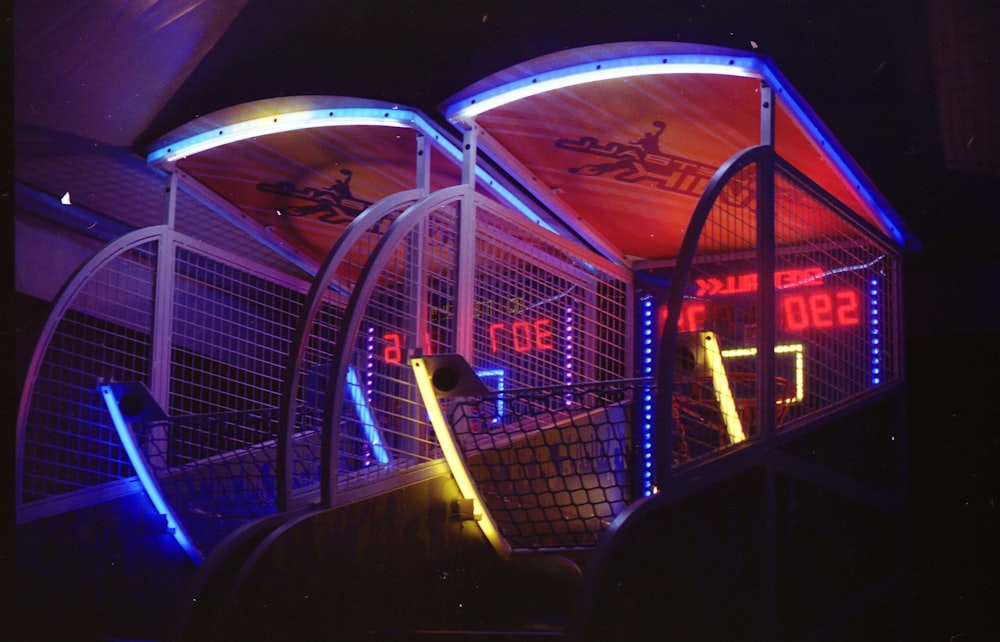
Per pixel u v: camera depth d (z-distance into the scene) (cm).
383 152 612
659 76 500
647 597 414
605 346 739
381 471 532
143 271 663
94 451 676
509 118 563
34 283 688
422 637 481
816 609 527
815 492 543
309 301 527
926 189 589
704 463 452
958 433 659
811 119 530
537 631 522
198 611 451
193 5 491
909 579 635
